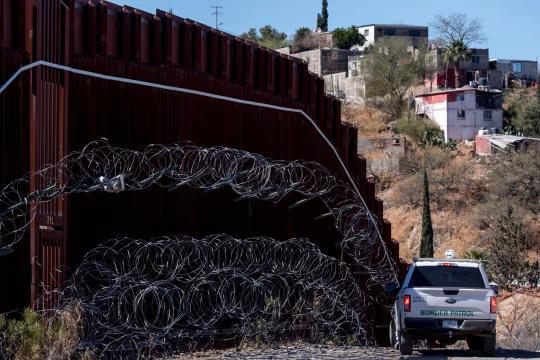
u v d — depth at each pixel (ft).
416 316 123.44
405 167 568.82
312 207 166.91
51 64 111.86
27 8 109.29
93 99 121.29
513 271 319.47
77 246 117.50
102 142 121.49
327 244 169.68
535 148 581.12
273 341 133.18
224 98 148.46
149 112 131.54
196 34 142.61
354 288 158.40
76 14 120.57
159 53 134.00
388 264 181.78
